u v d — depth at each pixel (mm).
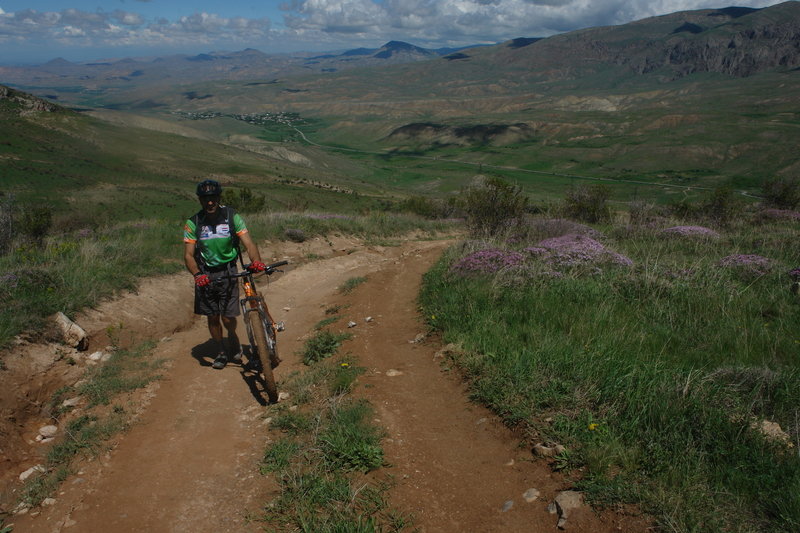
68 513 3203
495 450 3623
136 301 7617
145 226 14414
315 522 2891
